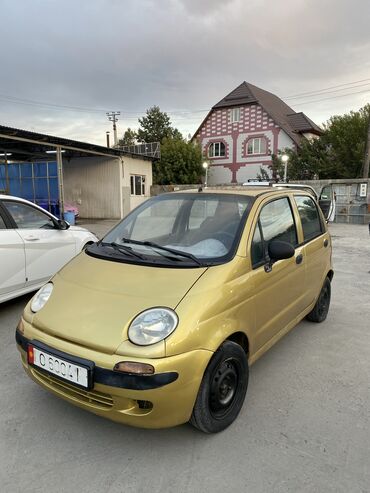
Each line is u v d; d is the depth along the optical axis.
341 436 2.47
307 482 2.08
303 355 3.67
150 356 2.03
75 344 2.19
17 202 4.77
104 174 19.66
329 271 4.43
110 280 2.51
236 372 2.57
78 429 2.50
